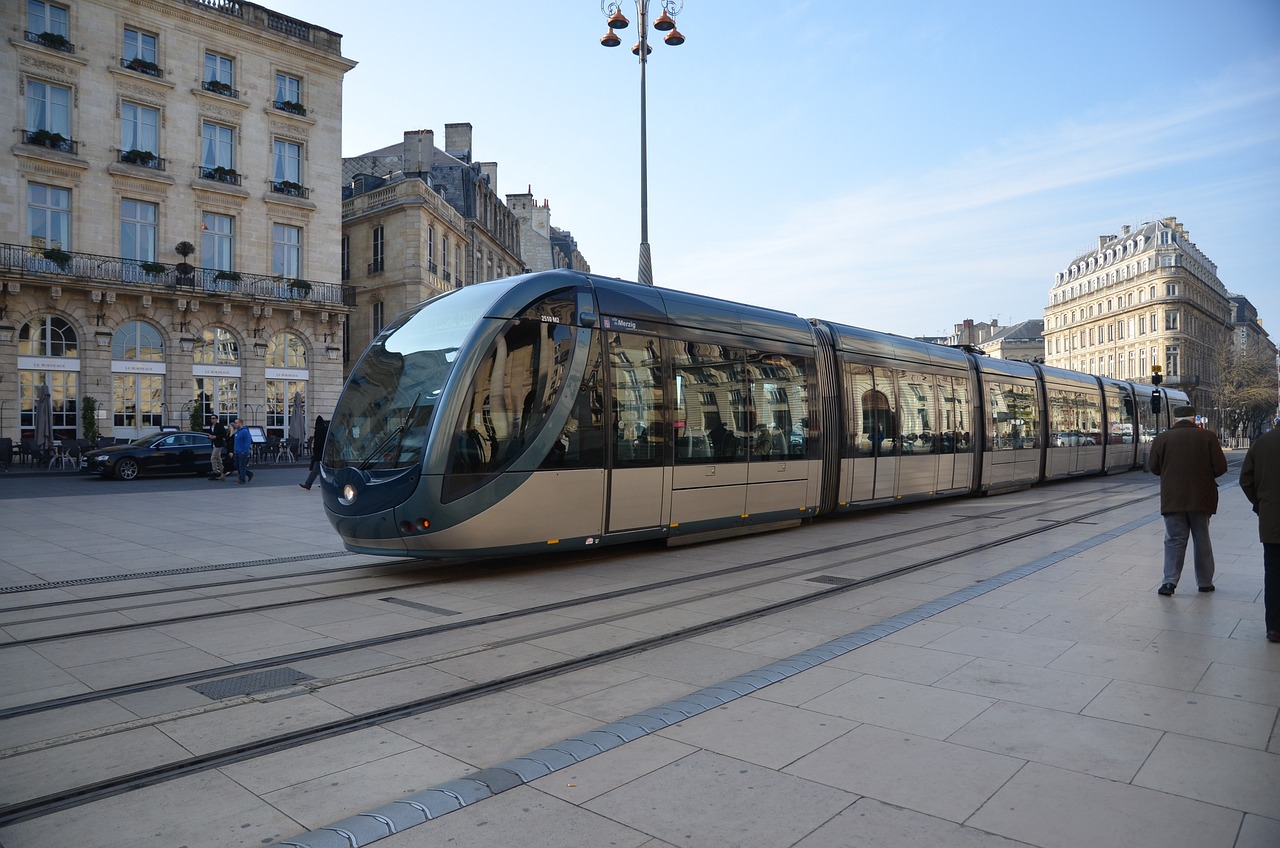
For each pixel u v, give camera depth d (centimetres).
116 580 847
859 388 1403
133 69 3069
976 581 848
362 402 903
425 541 816
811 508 1275
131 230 3102
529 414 868
